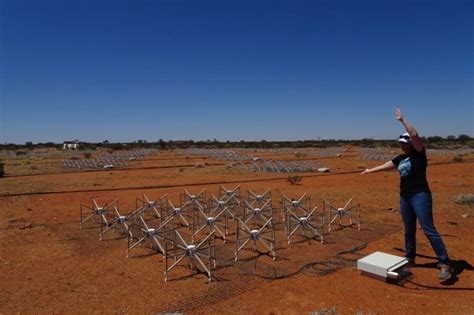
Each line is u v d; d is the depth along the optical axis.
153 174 28.52
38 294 6.37
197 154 58.00
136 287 6.57
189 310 5.62
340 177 24.41
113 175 28.08
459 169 27.92
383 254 7.21
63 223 11.86
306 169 29.27
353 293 6.09
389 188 18.31
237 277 6.92
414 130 6.37
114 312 5.62
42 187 21.09
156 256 8.37
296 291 6.23
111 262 8.01
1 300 6.14
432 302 5.67
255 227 10.98
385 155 44.69
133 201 16.14
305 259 7.88
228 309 5.62
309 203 13.81
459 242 8.65
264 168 30.25
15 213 13.61
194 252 7.19
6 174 29.34
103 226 11.34
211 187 20.62
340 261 7.69
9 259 8.30
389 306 5.59
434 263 7.37
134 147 94.50
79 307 5.83
